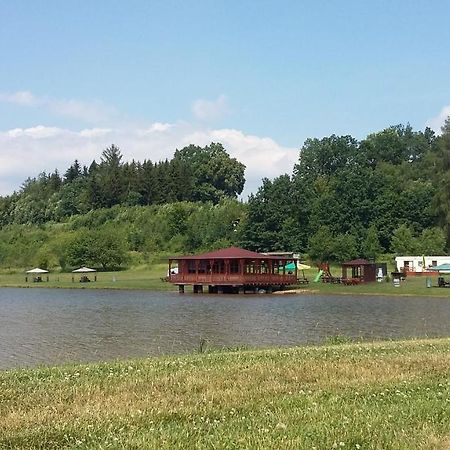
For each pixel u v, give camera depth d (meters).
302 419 11.63
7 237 161.25
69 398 14.09
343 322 43.50
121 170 195.75
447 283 81.31
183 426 11.34
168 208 164.25
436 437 10.26
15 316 49.50
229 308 56.34
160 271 124.88
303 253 127.81
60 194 197.12
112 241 132.38
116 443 10.11
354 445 9.94
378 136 188.12
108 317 48.16
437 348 22.48
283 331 38.47
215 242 137.62
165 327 40.88
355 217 130.00
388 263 116.75
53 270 133.25
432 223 130.25
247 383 15.58
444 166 117.88
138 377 16.45
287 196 133.62
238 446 9.77
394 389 14.70
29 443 10.58
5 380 16.61
